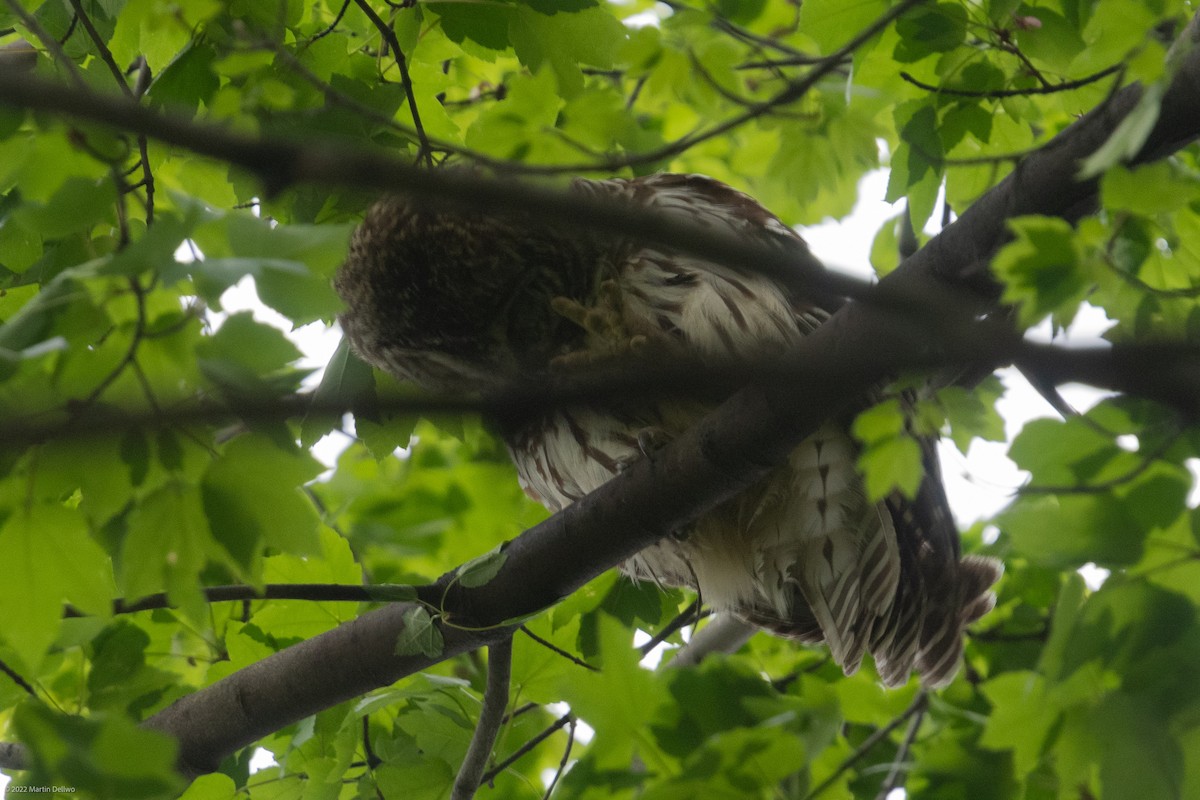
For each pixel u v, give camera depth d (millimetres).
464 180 3863
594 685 5680
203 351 5074
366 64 8461
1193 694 5637
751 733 5379
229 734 8070
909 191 8438
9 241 8211
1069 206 6512
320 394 8328
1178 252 7441
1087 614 5641
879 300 4465
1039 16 7941
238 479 5645
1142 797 5594
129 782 4586
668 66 6309
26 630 5797
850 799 5992
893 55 8148
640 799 5348
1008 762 6695
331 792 8531
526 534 7527
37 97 3484
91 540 5789
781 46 8977
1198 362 4605
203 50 7480
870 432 5629
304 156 3707
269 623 9164
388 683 7934
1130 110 6301
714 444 6660
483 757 8039
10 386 5023
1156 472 5508
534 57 7883
